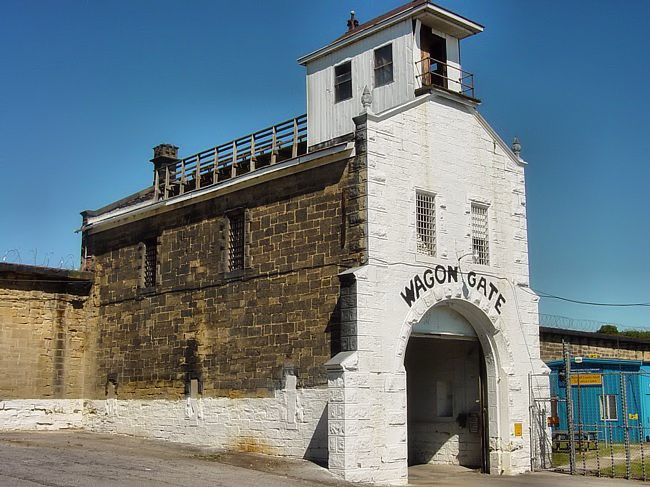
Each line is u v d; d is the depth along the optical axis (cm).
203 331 2641
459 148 2439
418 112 2331
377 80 2544
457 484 2109
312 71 2759
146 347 2891
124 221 3108
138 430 2848
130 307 3019
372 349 2075
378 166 2188
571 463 2378
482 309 2402
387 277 2147
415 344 2780
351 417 1995
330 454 2006
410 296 2195
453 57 2595
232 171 2694
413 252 2231
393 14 2555
